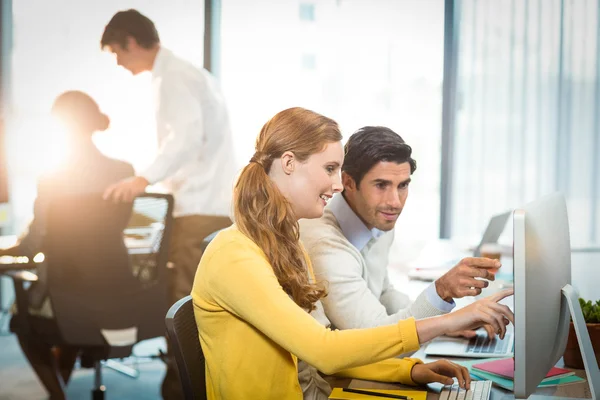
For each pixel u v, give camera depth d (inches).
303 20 179.2
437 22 179.2
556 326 53.5
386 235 79.4
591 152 177.5
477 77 179.3
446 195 182.2
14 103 180.4
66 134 118.4
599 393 53.5
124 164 123.2
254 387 53.2
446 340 71.3
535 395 55.5
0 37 179.0
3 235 180.9
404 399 55.1
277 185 55.0
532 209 48.3
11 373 148.9
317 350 48.9
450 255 124.0
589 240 176.7
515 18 177.3
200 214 134.7
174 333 53.3
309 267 61.3
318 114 55.6
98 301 110.5
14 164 180.7
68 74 179.9
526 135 178.9
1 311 179.3
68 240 107.5
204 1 177.8
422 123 181.2
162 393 133.3
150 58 134.8
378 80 180.1
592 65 176.1
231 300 51.1
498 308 51.2
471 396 55.3
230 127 139.5
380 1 179.0
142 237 115.0
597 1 175.0
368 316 65.5
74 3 179.0
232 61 178.9
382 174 68.1
